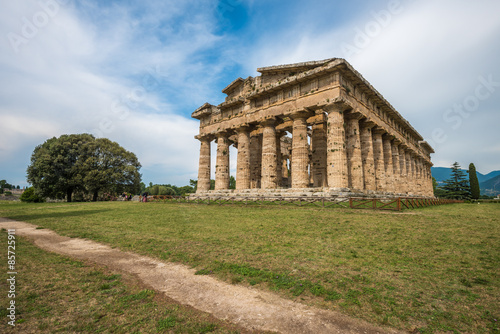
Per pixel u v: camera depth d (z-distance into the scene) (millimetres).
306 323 4895
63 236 13117
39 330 4652
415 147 51281
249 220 16000
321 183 34281
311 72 27828
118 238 12156
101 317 5180
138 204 33594
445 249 9062
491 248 9039
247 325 4871
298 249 9562
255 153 41719
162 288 6594
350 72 27172
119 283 6910
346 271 7332
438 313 5090
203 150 43500
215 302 5816
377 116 34344
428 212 18156
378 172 33938
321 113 35156
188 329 4703
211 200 32062
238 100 36688
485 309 5164
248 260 8453
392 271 7258
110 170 52875
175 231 13578
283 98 31516
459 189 74812
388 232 11578
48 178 48625
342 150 25812
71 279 7133
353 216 15656
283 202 24297
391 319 4941
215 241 11078
